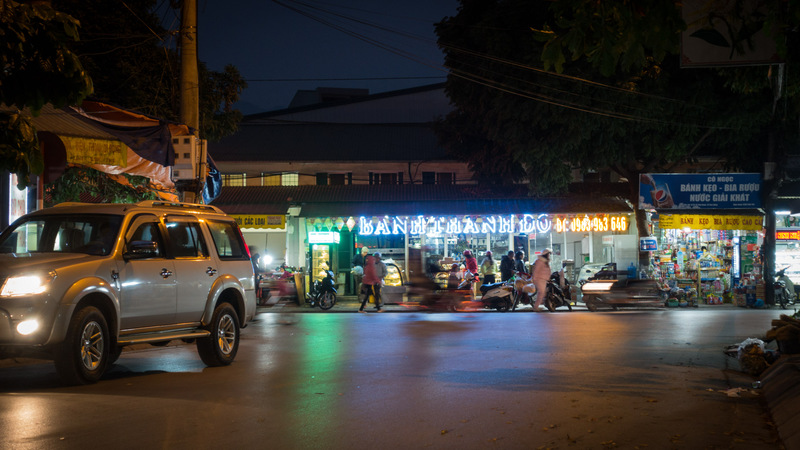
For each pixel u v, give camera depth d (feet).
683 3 21.56
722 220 83.25
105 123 43.16
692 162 94.63
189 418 22.71
